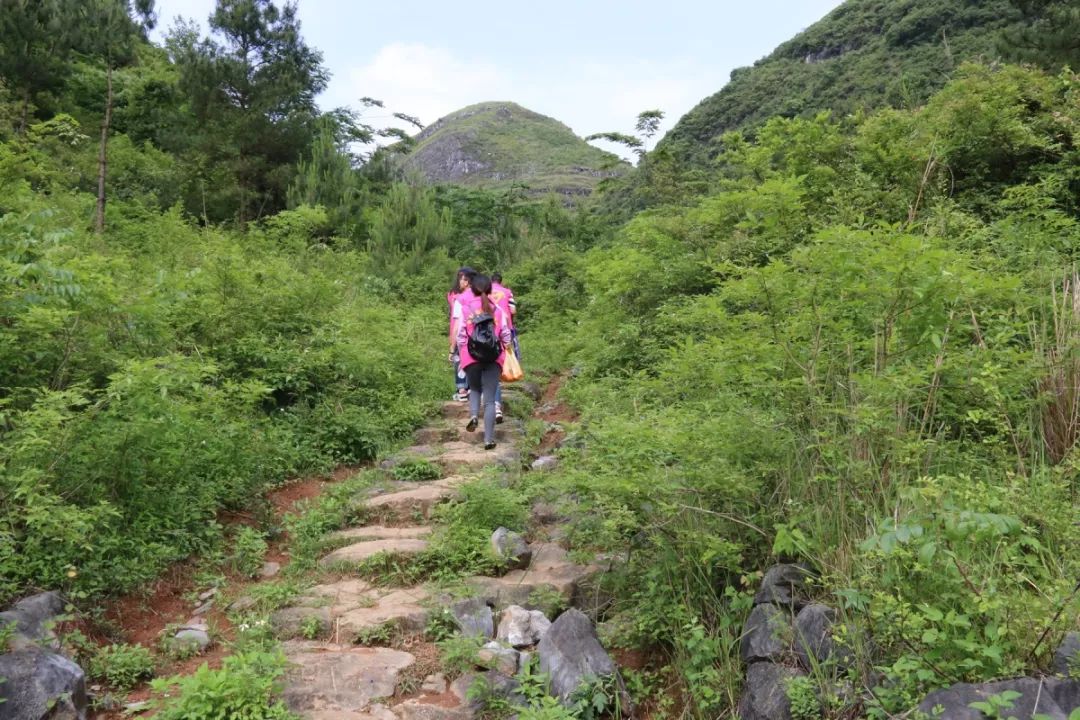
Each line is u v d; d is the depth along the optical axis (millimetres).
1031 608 2654
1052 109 8273
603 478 3980
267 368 7730
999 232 6625
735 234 8617
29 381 5328
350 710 3379
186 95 18969
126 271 7832
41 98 19516
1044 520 3027
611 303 9719
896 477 3432
